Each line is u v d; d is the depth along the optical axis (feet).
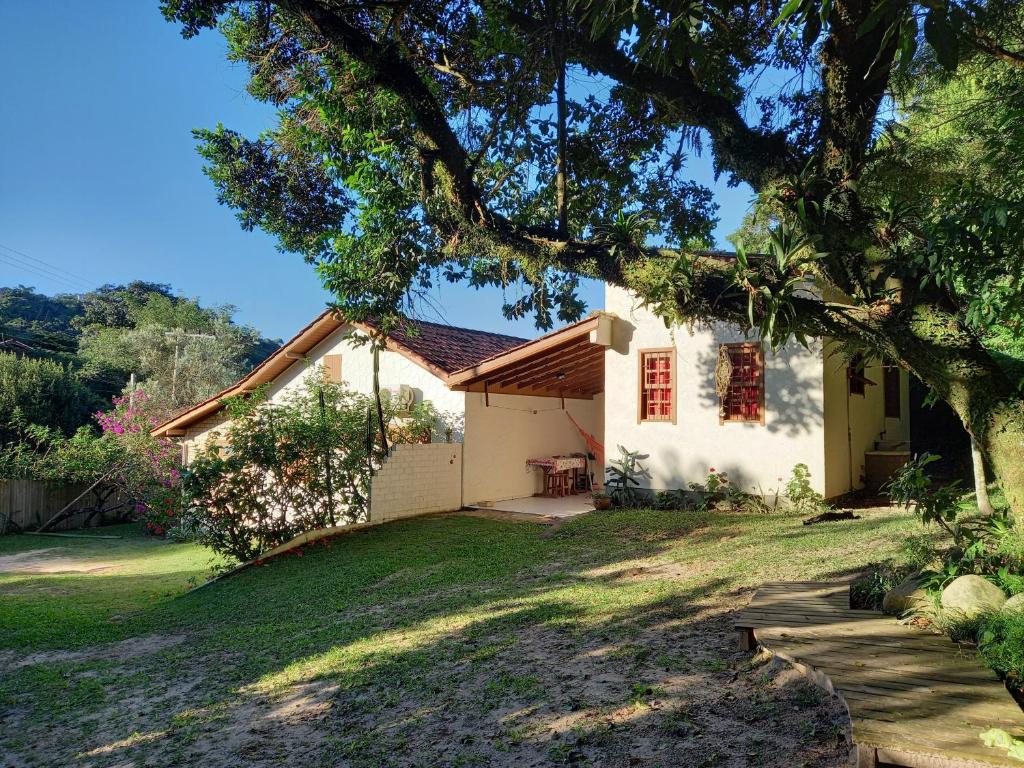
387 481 43.91
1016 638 11.60
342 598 27.43
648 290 19.12
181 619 27.32
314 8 22.89
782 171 18.93
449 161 24.09
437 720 14.32
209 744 14.70
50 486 66.64
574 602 22.36
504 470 54.29
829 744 10.80
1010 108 16.12
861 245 16.60
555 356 48.73
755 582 22.29
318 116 30.35
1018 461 15.14
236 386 56.85
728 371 38.65
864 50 17.17
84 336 154.81
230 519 38.09
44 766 14.61
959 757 8.45
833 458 39.55
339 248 29.71
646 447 43.88
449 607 23.86
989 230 12.84
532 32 22.66
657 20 11.99
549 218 30.07
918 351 16.02
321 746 13.89
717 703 13.14
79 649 24.30
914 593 15.89
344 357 54.65
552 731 12.96
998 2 15.20
